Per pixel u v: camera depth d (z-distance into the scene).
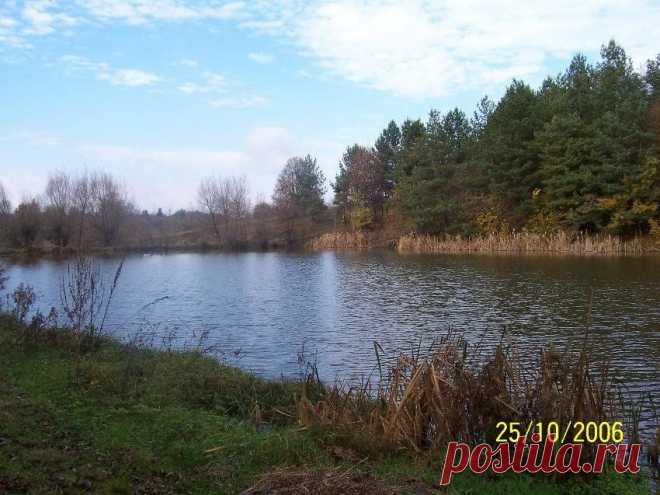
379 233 73.38
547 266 37.00
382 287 30.53
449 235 58.22
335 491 6.29
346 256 56.00
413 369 8.66
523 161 54.34
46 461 6.34
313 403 9.91
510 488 6.75
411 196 60.31
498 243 52.34
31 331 13.07
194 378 10.76
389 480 6.79
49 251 67.62
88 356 12.02
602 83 54.12
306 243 76.81
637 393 11.80
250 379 11.34
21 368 10.84
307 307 24.58
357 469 7.07
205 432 7.96
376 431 8.22
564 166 48.94
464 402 8.01
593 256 43.44
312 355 15.95
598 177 47.53
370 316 21.98
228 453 7.28
